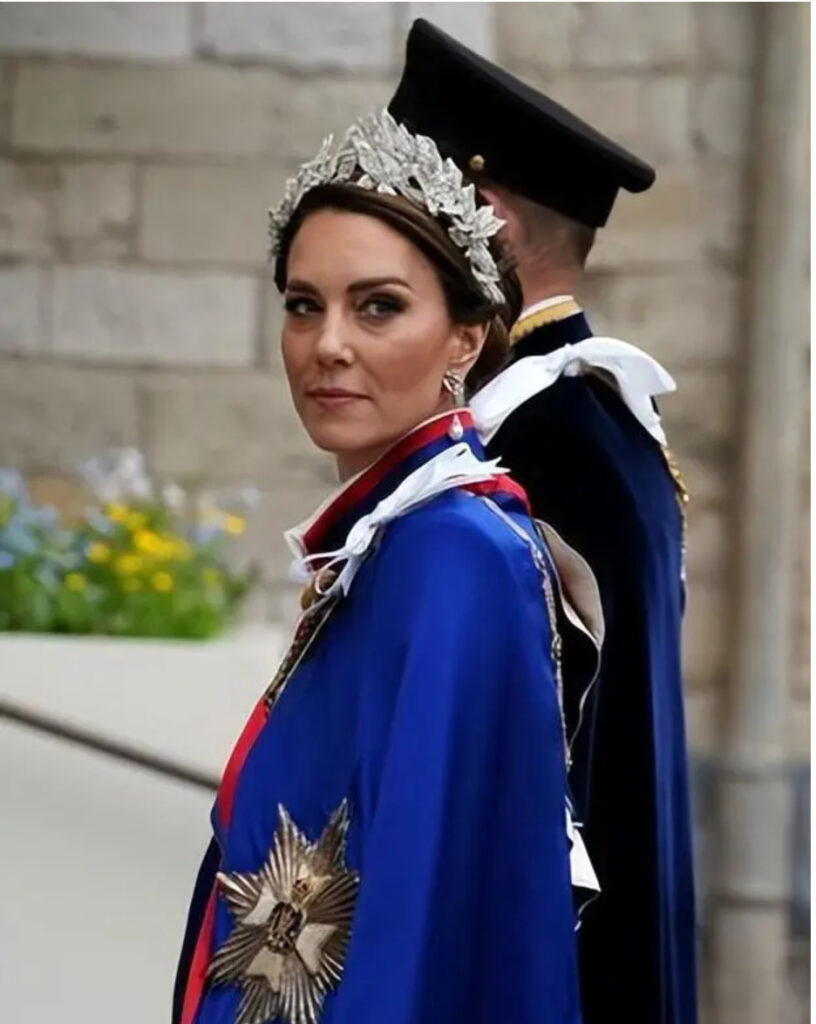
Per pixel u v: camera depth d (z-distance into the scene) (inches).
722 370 528.4
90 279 511.2
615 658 235.0
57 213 510.6
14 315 510.6
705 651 534.3
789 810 532.4
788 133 518.3
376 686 173.0
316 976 171.6
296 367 183.9
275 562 512.4
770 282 521.7
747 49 521.7
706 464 530.0
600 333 528.7
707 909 534.9
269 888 176.7
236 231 512.4
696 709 535.5
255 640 408.5
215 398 512.4
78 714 379.6
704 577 532.7
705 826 535.5
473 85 253.3
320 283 181.0
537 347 254.4
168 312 512.4
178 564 417.7
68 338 511.2
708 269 526.3
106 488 444.5
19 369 510.6
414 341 180.4
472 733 170.4
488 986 172.4
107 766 378.6
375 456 187.6
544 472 237.9
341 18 512.4
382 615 175.0
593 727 229.3
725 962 534.0
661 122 523.8
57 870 378.0
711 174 524.7
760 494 526.3
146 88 510.9
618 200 526.9
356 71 513.0
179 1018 202.5
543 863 173.8
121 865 378.0
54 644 380.5
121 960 377.1
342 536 189.9
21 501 419.2
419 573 173.8
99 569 404.5
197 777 360.5
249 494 473.4
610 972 236.8
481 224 185.0
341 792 173.9
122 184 510.9
